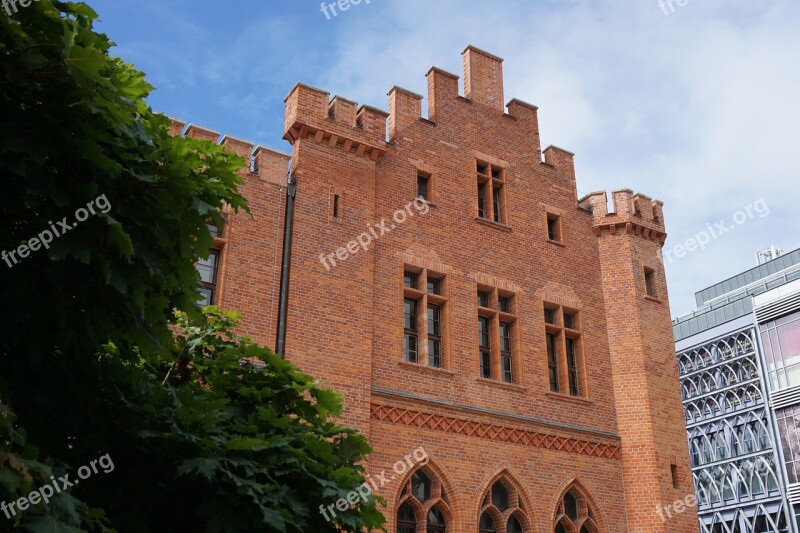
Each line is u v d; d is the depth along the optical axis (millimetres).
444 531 17438
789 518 45312
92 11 7363
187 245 8031
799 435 46188
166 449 8750
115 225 6793
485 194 21578
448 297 19500
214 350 11359
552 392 20250
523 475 18797
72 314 7496
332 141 18953
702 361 53188
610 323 22297
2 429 6180
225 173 9117
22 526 6203
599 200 23516
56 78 6945
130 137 7816
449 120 21578
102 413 8508
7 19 6500
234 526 8680
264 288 16922
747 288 62125
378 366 17750
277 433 10211
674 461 20844
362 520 10188
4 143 6676
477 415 18688
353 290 17891
